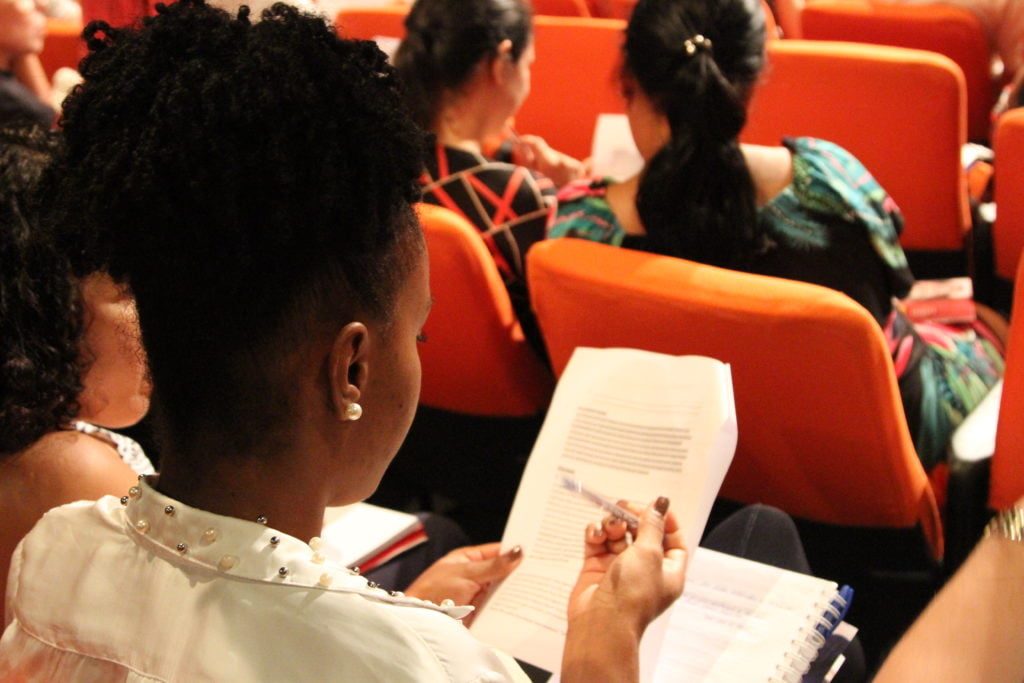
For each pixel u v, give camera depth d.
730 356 1.24
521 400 1.67
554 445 1.17
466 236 1.45
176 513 0.63
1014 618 0.74
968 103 2.66
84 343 0.94
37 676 0.63
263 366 0.61
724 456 1.07
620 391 1.17
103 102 0.60
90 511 0.68
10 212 0.89
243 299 0.59
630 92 1.54
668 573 0.94
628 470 1.11
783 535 1.24
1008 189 1.83
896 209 1.53
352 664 0.58
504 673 0.64
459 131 1.87
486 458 1.77
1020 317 1.17
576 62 2.67
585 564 1.02
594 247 1.33
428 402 1.76
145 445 1.39
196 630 0.59
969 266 2.18
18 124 1.04
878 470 1.30
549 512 1.14
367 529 1.34
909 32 2.59
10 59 2.63
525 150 2.46
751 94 1.49
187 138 0.57
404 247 0.65
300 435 0.63
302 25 0.62
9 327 0.89
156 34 0.61
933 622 0.77
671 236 1.48
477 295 1.51
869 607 1.47
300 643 0.59
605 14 3.38
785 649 1.03
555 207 1.71
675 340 1.26
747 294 1.18
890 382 1.20
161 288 0.60
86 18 1.98
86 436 0.97
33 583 0.66
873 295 1.50
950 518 1.40
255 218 0.57
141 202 0.57
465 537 1.45
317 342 0.61
